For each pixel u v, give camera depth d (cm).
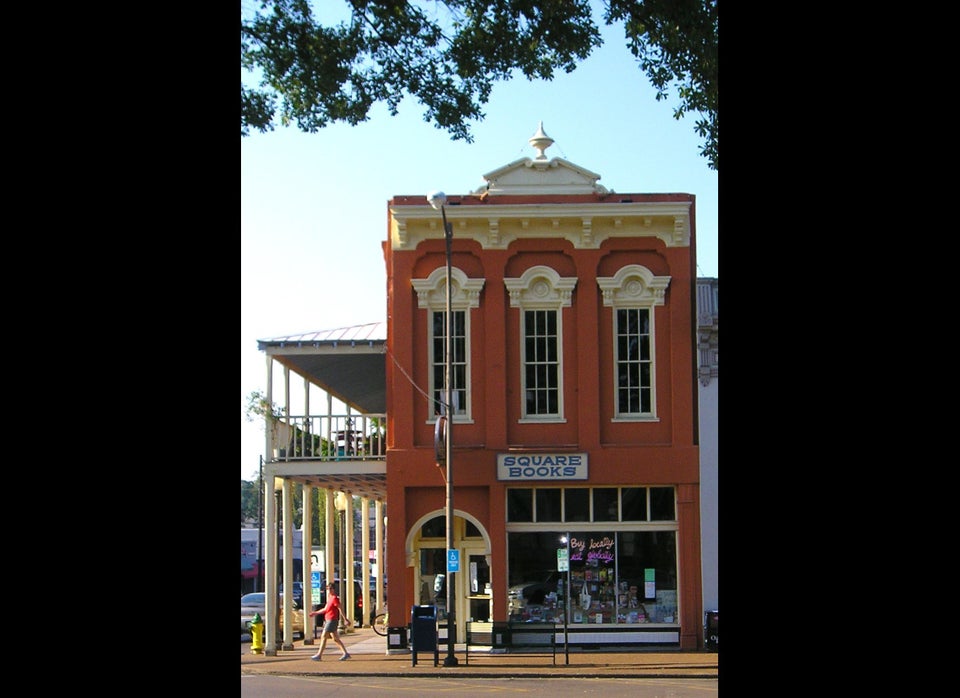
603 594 2592
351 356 2936
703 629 2570
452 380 2639
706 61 1270
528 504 2623
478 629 2609
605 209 2639
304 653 2784
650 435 2628
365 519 3994
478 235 2669
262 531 4744
